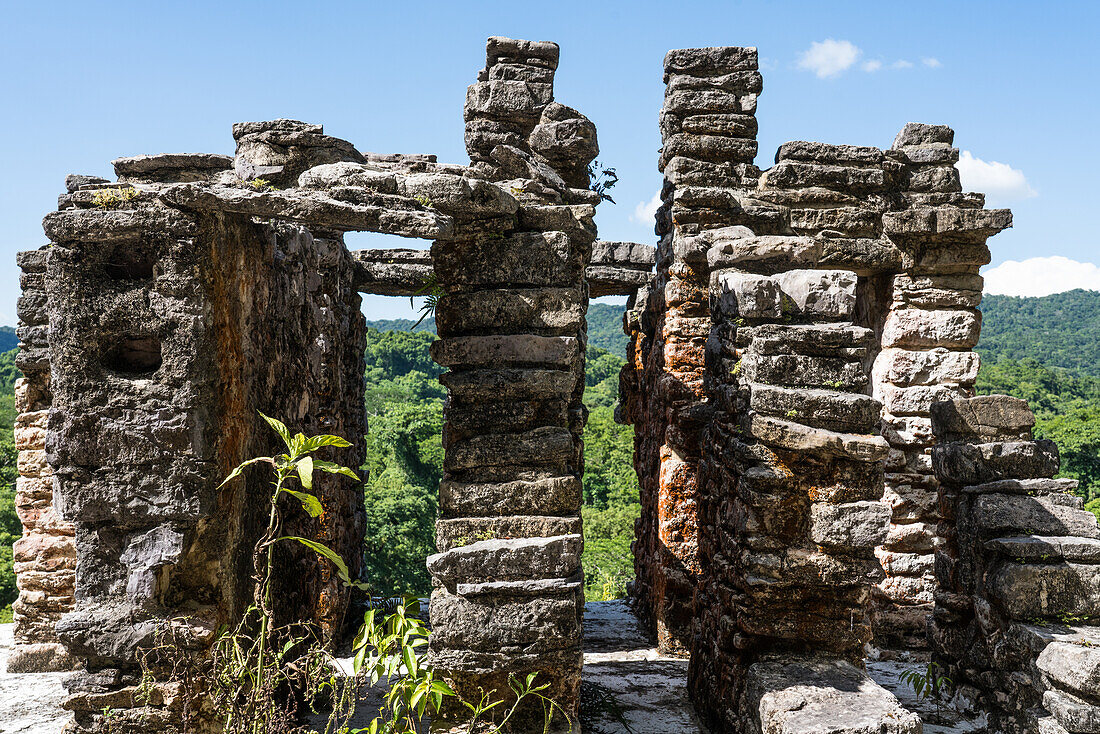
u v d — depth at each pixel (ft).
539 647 18.06
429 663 18.06
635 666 28.35
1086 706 18.60
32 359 28.73
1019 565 21.43
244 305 17.88
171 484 15.98
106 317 15.90
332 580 27.73
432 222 17.24
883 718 16.79
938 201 32.35
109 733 16.16
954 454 23.62
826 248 31.58
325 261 28.55
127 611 16.12
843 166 32.22
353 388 34.40
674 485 30.55
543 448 18.95
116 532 16.29
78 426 15.94
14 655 27.73
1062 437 135.33
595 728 22.06
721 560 21.81
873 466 19.12
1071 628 20.92
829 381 19.76
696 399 30.55
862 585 19.03
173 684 16.17
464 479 19.13
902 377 32.01
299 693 20.56
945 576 24.71
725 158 32.14
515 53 31.35
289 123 28.07
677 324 30.89
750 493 19.24
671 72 32.58
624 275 39.09
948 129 32.99
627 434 142.41
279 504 19.89
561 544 18.39
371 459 125.90
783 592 19.21
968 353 32.12
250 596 17.76
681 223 31.55
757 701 18.28
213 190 15.98
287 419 21.07
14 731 22.11
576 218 20.40
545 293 19.51
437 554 18.34
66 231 15.71
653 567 32.50
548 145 23.89
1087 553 21.39
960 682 23.72
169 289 15.89
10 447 109.91
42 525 28.86
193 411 15.96
